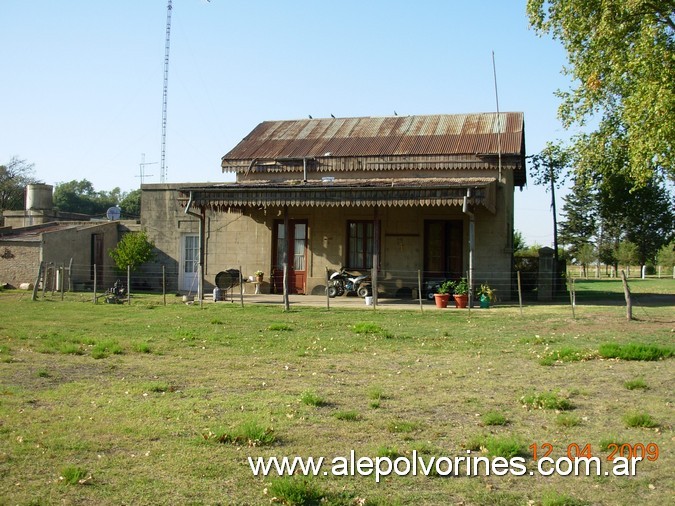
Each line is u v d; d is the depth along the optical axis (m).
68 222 29.58
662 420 7.01
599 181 31.12
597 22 19.38
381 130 25.39
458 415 7.29
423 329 14.58
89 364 10.31
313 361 10.69
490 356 11.12
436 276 22.19
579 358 10.57
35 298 21.16
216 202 20.25
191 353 11.44
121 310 18.31
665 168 19.11
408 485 5.32
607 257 58.03
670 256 66.06
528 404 7.65
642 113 17.42
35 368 9.95
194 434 6.55
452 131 24.23
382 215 22.75
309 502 4.98
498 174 21.80
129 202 75.81
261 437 6.30
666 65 17.27
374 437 6.49
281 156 24.03
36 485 5.23
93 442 6.27
